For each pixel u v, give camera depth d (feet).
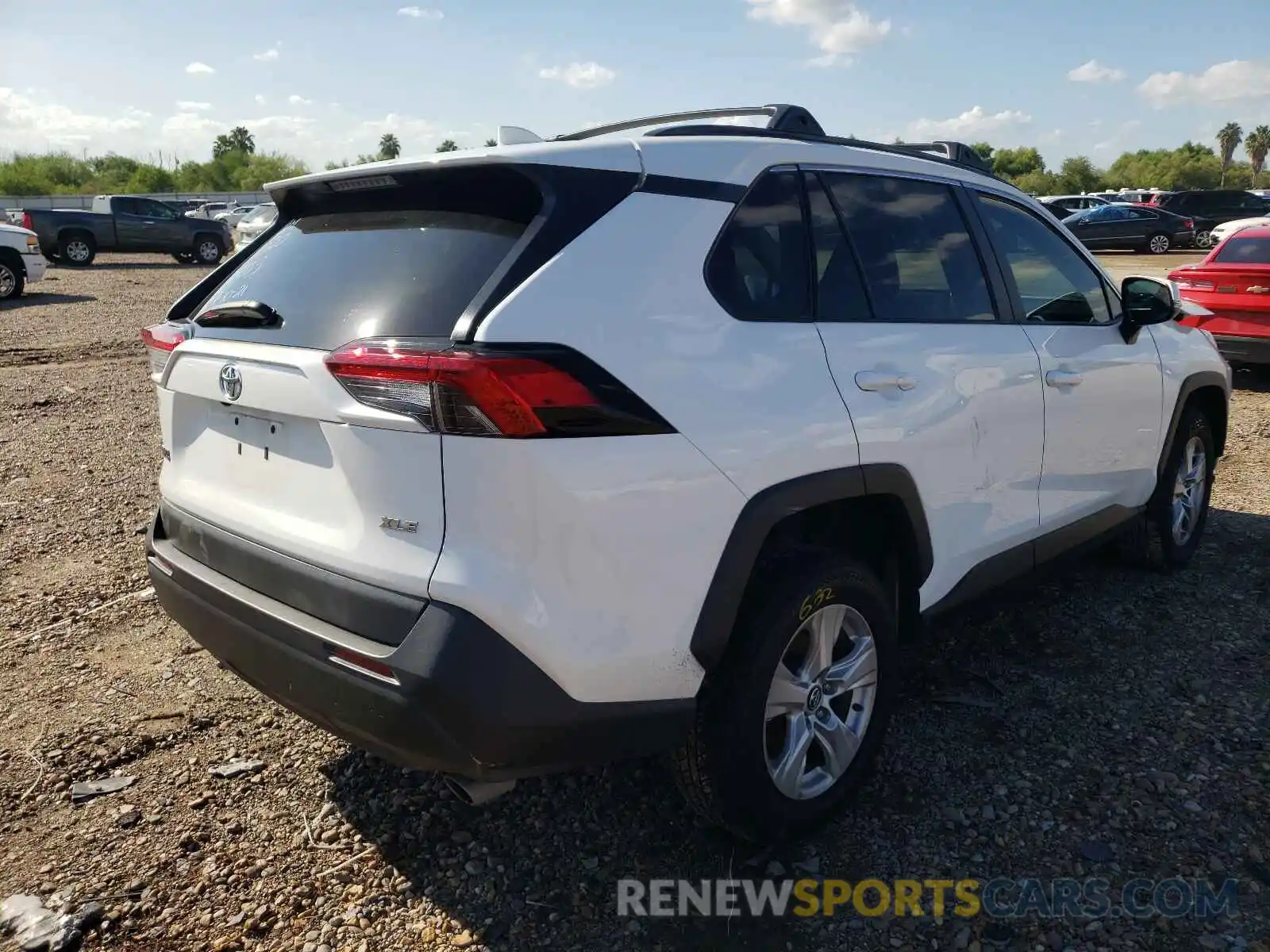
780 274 8.65
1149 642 12.87
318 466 7.57
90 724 11.05
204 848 8.98
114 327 44.29
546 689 6.90
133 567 15.76
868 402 8.82
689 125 9.11
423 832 9.20
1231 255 29.66
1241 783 9.65
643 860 8.80
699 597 7.54
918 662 12.44
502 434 6.60
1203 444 15.40
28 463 22.06
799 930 7.93
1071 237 12.89
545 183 7.39
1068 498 12.22
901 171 10.34
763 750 8.20
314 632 7.38
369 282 7.82
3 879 8.54
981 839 8.97
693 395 7.47
